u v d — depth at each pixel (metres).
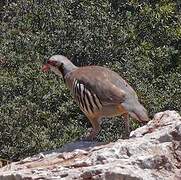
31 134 20.45
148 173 6.26
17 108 21.22
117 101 7.93
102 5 27.19
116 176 6.09
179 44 29.78
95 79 8.10
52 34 25.92
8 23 28.06
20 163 7.50
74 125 21.59
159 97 23.23
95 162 6.51
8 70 24.25
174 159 6.58
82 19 26.56
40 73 23.05
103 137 19.92
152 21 29.03
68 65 8.70
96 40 25.70
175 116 7.77
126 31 28.14
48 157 7.43
